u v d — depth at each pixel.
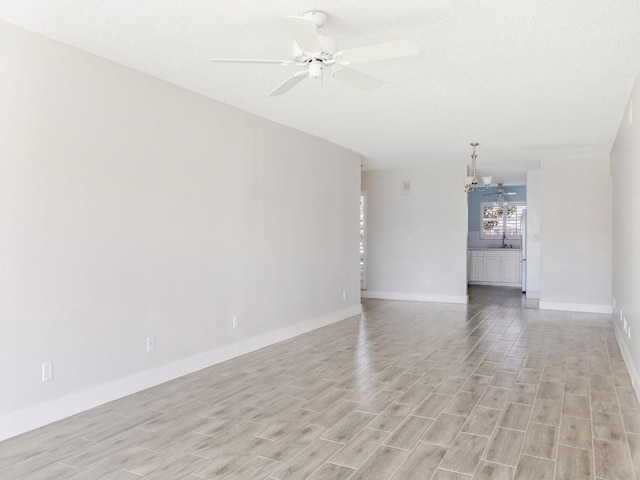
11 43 2.88
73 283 3.23
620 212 5.32
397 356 4.80
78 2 2.61
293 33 2.34
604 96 4.23
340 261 6.83
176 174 4.05
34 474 2.43
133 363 3.68
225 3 2.61
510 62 3.44
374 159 7.88
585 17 2.73
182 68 3.64
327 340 5.51
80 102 3.28
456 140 6.24
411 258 8.85
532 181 8.88
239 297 4.81
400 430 2.99
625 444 2.78
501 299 8.93
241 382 3.96
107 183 3.46
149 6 2.66
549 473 2.44
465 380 4.01
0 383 2.83
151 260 3.82
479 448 2.73
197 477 2.40
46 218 3.07
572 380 4.00
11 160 2.88
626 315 4.56
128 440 2.84
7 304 2.86
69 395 3.21
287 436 2.90
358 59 2.62
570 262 7.59
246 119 4.89
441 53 3.28
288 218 5.59
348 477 2.40
